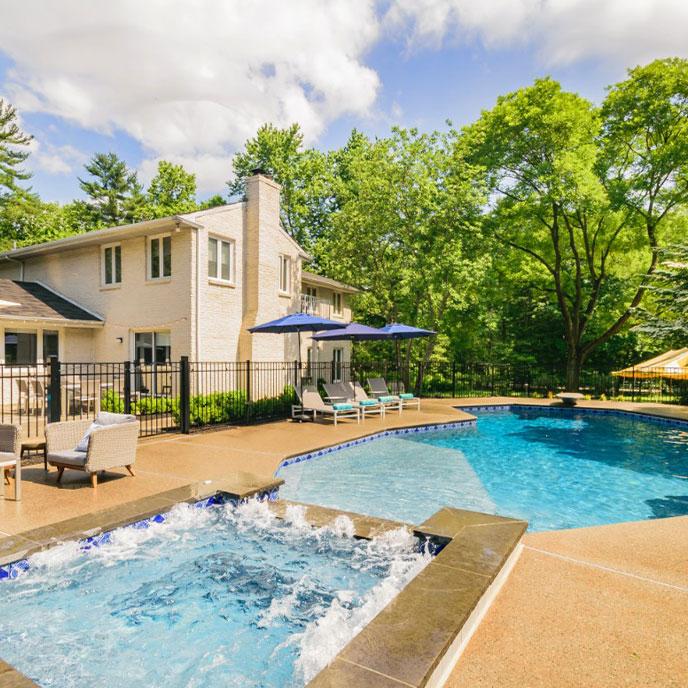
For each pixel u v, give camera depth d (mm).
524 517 6914
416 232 20703
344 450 11000
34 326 16078
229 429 12180
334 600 4297
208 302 15516
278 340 18328
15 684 2738
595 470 9789
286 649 3631
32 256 19203
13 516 5395
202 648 3656
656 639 3268
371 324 31703
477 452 11398
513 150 22156
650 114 20844
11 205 40469
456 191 20141
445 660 2898
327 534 5480
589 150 20453
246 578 4668
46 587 4418
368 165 21094
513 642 3234
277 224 17953
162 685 3264
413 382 25656
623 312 25000
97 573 4695
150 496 6047
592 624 3461
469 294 22688
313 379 21562
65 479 7035
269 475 7570
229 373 16328
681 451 11742
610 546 5043
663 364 16688
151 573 4746
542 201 21312
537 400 20797
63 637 3760
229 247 16594
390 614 3271
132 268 16391
